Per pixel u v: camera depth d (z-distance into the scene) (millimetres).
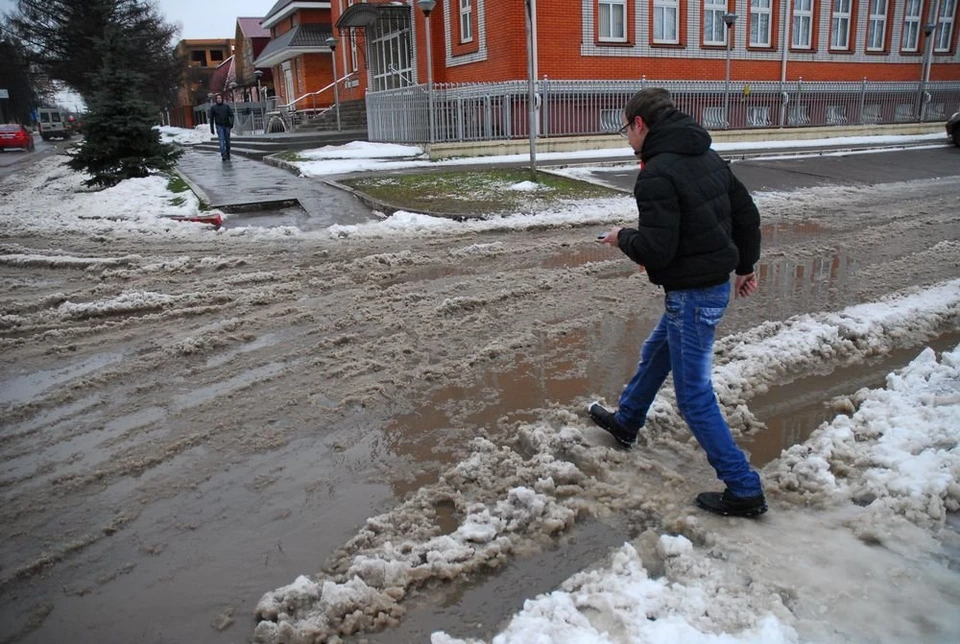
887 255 8328
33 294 6832
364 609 2740
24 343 5625
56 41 43344
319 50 33875
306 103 34844
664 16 21391
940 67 28438
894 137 24609
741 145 21406
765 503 3285
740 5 22688
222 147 20188
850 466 3654
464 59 21234
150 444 4105
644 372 3805
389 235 9500
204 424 4336
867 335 5566
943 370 4656
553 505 3375
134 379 4973
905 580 2809
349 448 4051
